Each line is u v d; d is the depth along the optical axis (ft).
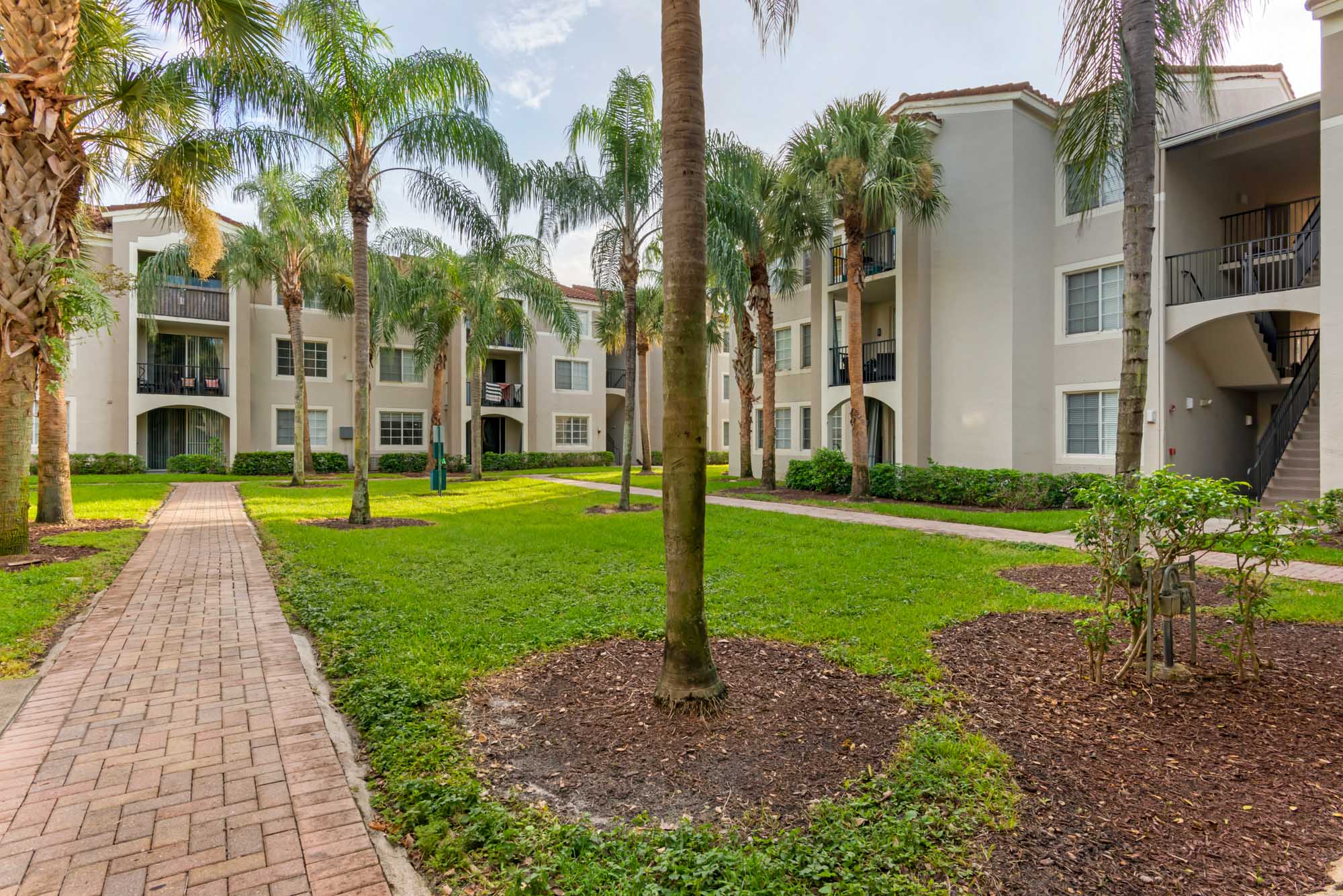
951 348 52.80
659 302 82.28
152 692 13.74
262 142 36.04
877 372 59.36
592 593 22.30
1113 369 48.19
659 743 11.50
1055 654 16.17
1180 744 11.54
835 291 61.26
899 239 54.54
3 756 10.93
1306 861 8.41
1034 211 51.26
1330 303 34.71
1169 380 44.16
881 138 45.91
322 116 35.40
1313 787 10.16
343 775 10.57
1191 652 15.71
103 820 9.15
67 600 20.57
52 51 25.17
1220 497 13.56
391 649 16.17
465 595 21.57
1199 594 22.21
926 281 53.88
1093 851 8.59
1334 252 34.60
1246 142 44.09
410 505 49.47
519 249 72.02
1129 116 21.45
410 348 99.50
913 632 17.49
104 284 43.45
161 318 78.84
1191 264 45.29
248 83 33.30
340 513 44.91
